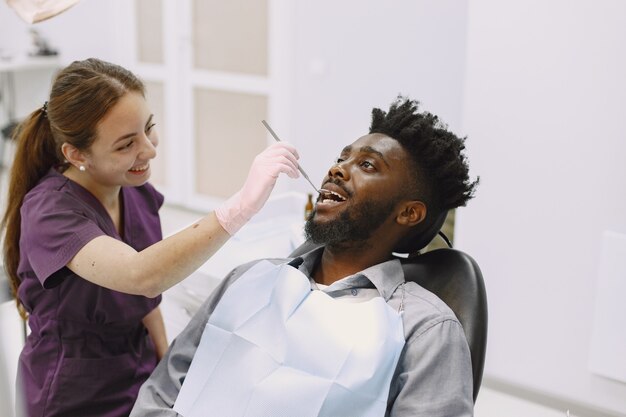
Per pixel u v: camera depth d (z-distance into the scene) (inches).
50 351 55.1
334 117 141.5
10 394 21.4
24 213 52.4
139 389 55.4
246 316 46.4
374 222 46.6
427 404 40.5
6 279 57.6
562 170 80.6
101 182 54.2
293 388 41.6
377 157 46.3
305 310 43.9
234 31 151.0
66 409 55.1
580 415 86.1
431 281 48.0
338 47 136.8
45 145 54.4
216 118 160.2
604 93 76.0
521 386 90.7
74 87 49.0
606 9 73.7
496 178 84.9
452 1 121.6
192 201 169.9
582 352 84.9
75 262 49.3
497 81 81.7
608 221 79.2
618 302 79.6
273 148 47.3
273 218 81.0
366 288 47.4
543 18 77.2
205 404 44.8
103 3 168.4
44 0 53.8
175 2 157.2
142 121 50.6
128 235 59.3
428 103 129.4
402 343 42.2
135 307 56.1
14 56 180.5
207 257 46.4
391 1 128.2
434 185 46.9
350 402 40.6
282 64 145.3
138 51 167.3
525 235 84.9
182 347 50.8
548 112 79.7
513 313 88.5
